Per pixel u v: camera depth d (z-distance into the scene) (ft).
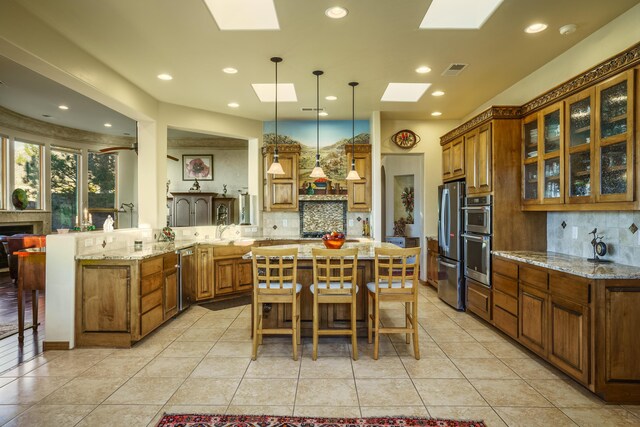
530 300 10.06
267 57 11.80
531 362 9.80
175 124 16.89
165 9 8.96
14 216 22.00
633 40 8.95
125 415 7.20
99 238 12.11
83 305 10.85
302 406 7.54
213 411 7.34
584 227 10.69
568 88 9.75
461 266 14.78
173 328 12.77
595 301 7.67
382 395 8.00
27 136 22.62
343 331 10.01
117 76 13.08
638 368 7.63
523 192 12.32
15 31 8.72
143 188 16.07
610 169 8.50
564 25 9.78
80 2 8.64
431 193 19.94
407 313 11.29
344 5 8.84
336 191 19.72
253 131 19.84
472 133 13.91
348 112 18.49
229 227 19.13
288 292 10.13
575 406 7.57
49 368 9.38
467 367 9.47
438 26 9.95
